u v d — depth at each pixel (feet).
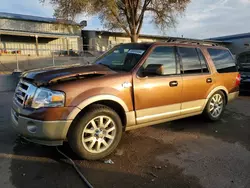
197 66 14.21
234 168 9.66
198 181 8.66
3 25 72.69
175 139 12.87
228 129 14.75
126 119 10.93
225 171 9.40
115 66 12.16
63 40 83.41
